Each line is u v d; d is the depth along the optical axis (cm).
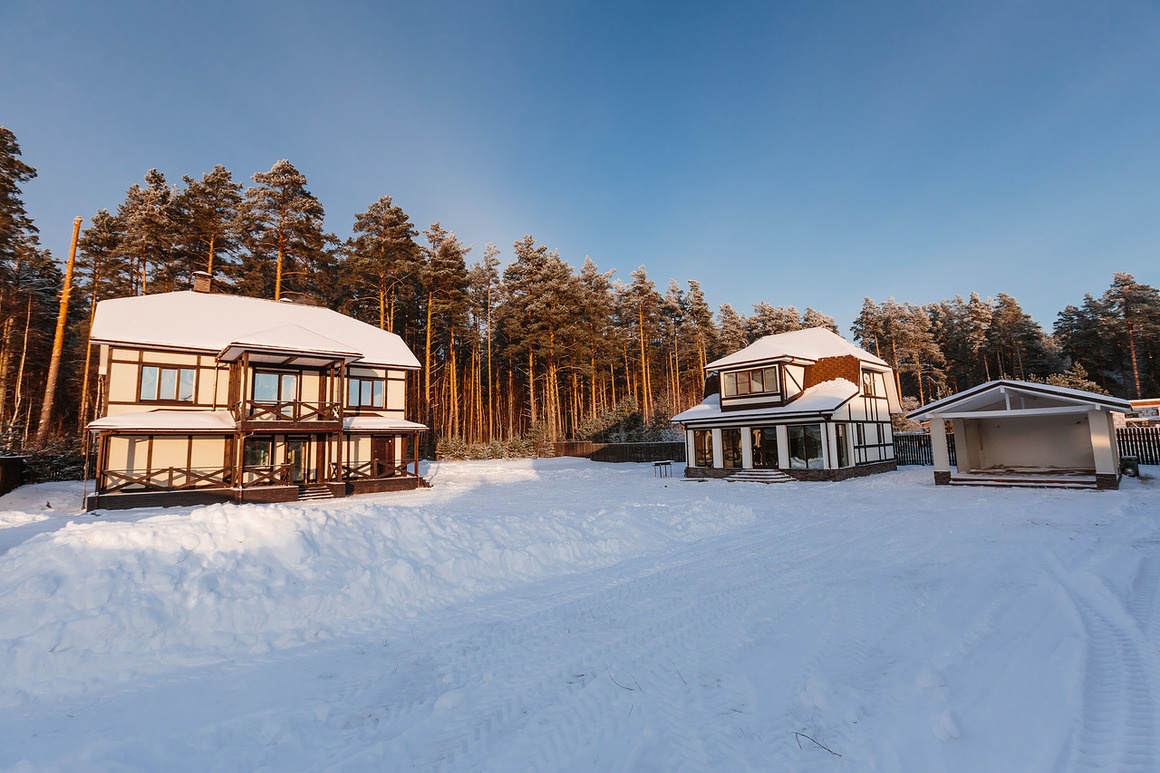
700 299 5653
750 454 2506
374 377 2586
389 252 3878
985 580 746
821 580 773
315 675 504
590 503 1691
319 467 2239
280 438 2231
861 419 2622
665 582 790
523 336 4822
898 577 777
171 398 2091
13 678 470
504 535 936
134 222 3247
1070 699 408
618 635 585
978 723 380
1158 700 403
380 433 2434
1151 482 1761
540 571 858
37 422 4178
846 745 360
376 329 2880
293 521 791
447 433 4969
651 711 417
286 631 602
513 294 5116
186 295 2458
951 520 1238
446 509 1595
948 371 6253
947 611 623
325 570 715
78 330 3709
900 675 461
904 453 3056
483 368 5888
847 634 561
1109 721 377
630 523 1080
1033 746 350
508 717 418
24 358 3797
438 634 607
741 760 347
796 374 2662
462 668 514
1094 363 5344
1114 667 462
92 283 3672
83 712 434
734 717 402
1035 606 630
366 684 484
